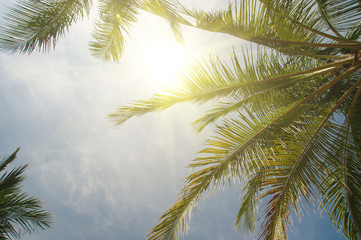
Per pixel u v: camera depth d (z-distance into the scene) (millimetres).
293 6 3441
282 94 4105
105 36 4457
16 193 6062
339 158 4176
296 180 3936
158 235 3877
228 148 4105
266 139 4004
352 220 4312
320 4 3471
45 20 3461
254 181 4621
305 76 4133
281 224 4145
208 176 4035
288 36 3557
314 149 3943
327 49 4680
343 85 4594
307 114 4234
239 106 4453
